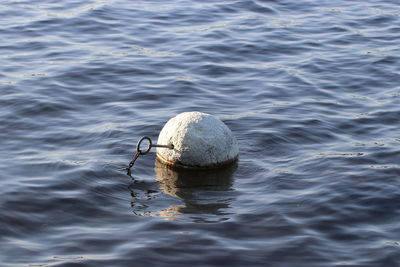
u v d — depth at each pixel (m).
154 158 11.18
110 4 20.81
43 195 9.77
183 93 14.32
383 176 10.50
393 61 16.55
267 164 11.02
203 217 9.30
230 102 13.92
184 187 10.23
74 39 17.70
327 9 21.03
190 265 8.12
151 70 15.64
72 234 8.80
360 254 8.41
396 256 8.35
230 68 15.98
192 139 10.68
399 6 21.50
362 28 19.25
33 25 18.64
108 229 8.95
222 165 10.87
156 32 18.47
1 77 14.78
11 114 12.84
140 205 9.66
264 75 15.57
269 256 8.34
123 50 16.98
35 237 8.73
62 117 12.85
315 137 12.17
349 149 11.62
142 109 13.40
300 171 10.74
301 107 13.65
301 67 16.12
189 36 18.20
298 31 18.88
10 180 10.20
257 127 12.54
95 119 12.81
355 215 9.38
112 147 11.55
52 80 14.67
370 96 14.37
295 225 9.07
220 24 19.27
